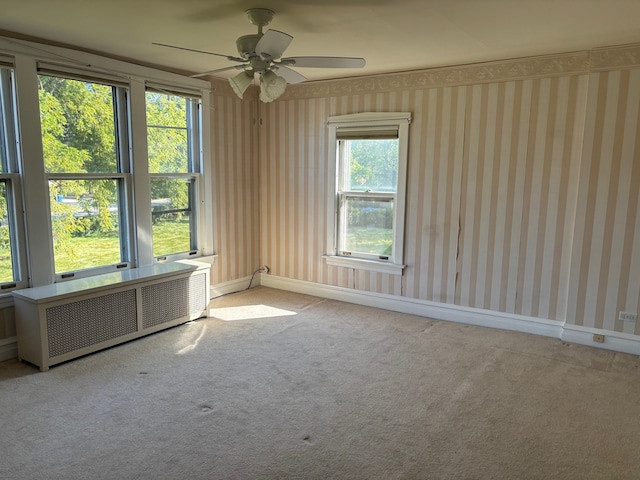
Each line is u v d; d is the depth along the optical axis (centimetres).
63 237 374
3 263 343
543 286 402
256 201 552
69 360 340
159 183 447
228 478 219
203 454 236
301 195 523
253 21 275
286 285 552
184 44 353
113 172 402
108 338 363
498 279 421
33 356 329
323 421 268
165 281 400
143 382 312
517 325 417
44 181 352
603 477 224
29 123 339
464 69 410
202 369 333
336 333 409
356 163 488
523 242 405
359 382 317
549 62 375
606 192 362
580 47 351
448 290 446
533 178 394
